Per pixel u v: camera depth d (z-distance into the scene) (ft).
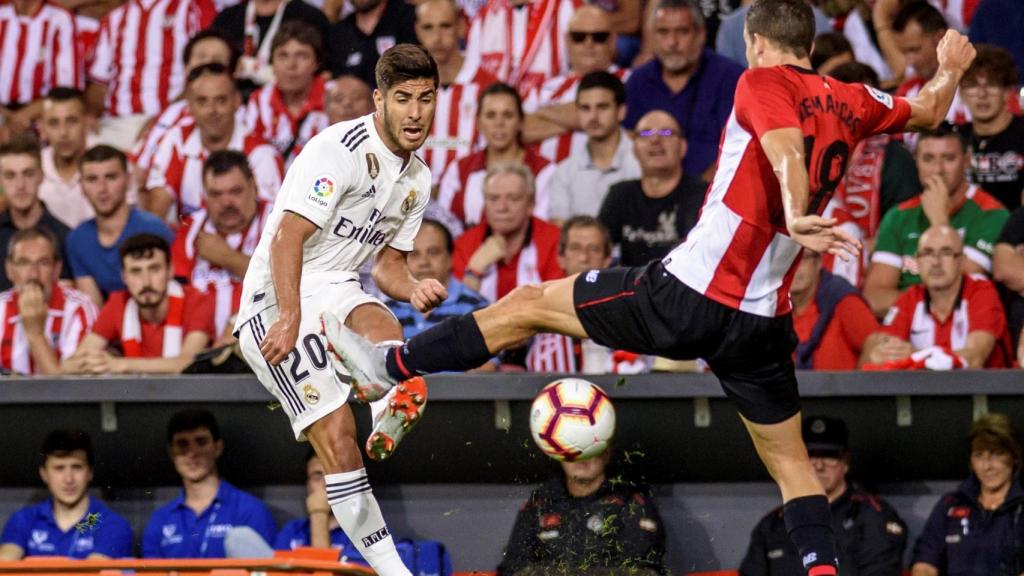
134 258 86.89
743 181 49.98
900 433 80.94
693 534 83.41
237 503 80.53
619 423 81.41
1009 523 75.77
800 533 53.52
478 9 103.81
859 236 92.32
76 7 110.42
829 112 50.31
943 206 86.89
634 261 90.84
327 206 52.37
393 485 84.53
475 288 89.40
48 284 90.27
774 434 54.19
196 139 100.78
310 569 64.69
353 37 103.60
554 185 96.48
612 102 94.68
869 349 82.12
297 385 54.54
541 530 78.28
